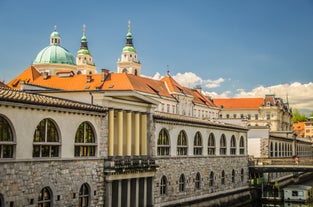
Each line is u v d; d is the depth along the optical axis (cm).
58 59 14375
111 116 4478
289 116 19988
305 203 7581
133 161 4694
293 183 11038
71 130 3962
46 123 3709
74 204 3972
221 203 6812
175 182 5619
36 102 3519
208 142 6600
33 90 4753
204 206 6294
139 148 4972
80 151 4103
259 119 17625
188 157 5947
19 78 11594
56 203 3766
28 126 3497
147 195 5050
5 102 3259
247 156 7981
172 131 5619
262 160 8225
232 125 7506
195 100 13100
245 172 7831
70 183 3925
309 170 7381
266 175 8712
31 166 3522
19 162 3409
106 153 4397
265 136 9062
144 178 4944
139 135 4972
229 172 7206
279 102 18138
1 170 3256
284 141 10694
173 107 11412
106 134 4406
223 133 7088
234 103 18012
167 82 11819
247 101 17962
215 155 6738
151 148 5131
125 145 4762
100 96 4344
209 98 16000
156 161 5206
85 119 4138
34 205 3538
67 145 3912
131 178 4706
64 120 3878
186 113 12119
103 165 4347
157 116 5238
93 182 4212
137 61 17762
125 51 17650
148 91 10406
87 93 4419
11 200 3331
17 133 3394
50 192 3731
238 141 7675
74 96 4497
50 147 3753
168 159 5475
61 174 3831
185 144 5966
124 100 4647
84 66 16925
